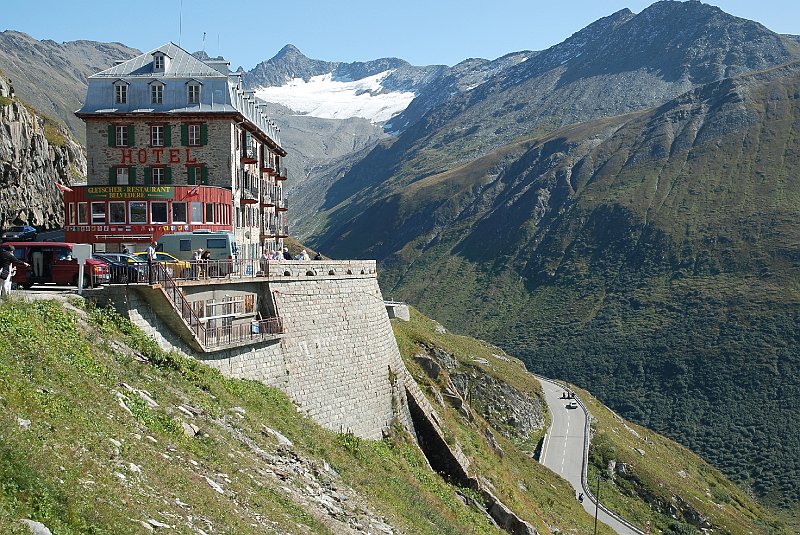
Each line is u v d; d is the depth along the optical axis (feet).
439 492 153.48
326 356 149.79
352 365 158.51
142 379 91.97
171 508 62.08
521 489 218.38
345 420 152.97
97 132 212.02
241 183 224.53
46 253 117.70
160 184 212.23
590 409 428.56
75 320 93.81
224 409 101.71
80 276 103.55
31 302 90.99
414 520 114.52
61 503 52.19
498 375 369.50
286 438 108.88
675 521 318.04
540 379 495.41
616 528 258.37
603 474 331.36
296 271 146.20
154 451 72.23
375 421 163.53
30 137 321.52
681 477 388.37
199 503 66.28
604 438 363.76
